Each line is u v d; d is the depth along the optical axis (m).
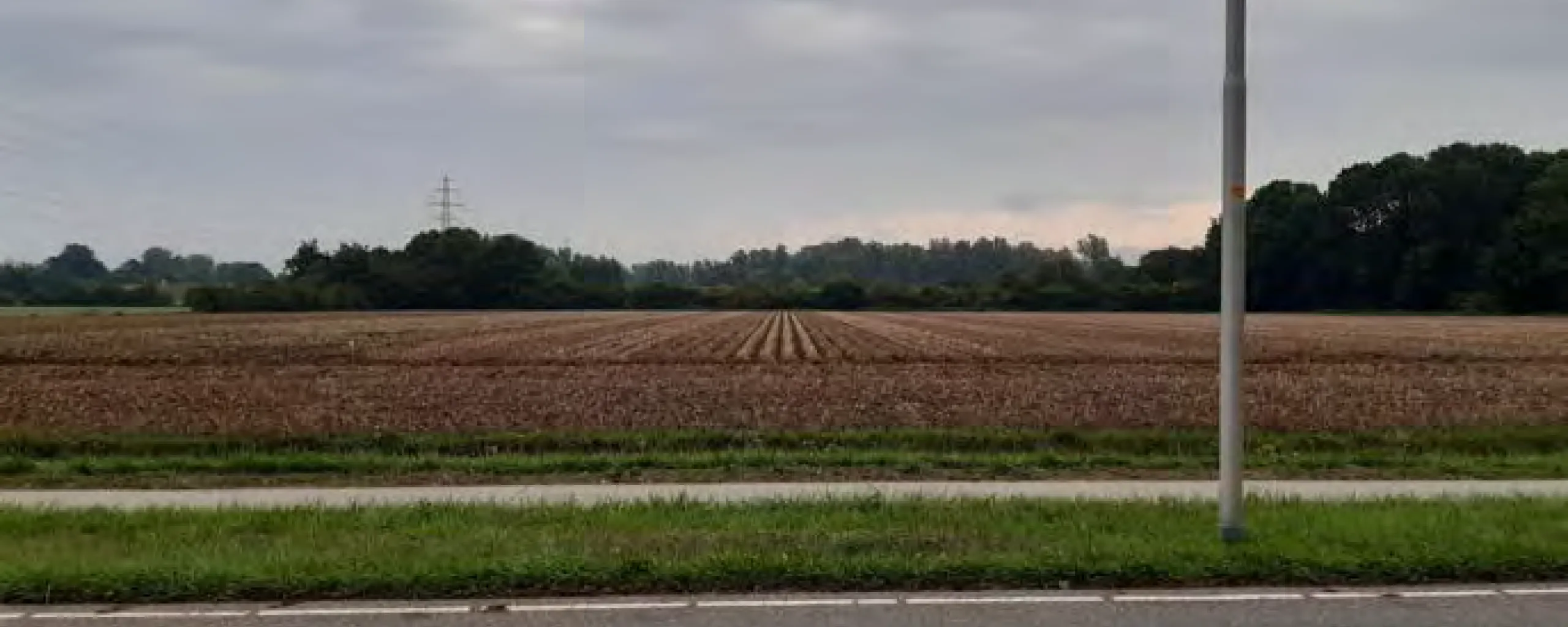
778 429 20.62
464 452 17.59
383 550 8.70
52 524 10.30
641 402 26.03
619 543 8.92
